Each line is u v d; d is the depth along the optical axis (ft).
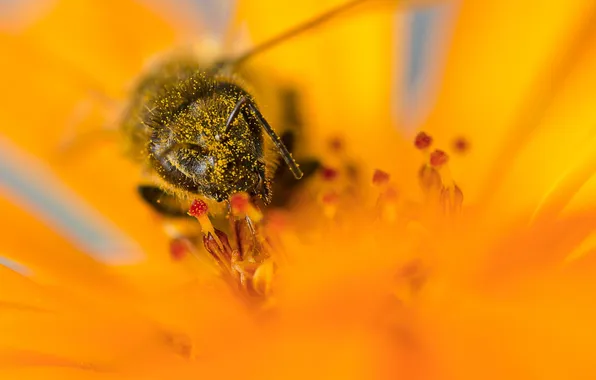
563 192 0.22
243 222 0.21
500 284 0.22
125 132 0.22
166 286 0.23
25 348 0.21
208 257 0.22
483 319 0.21
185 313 0.22
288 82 0.23
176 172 0.20
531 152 0.23
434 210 0.22
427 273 0.22
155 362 0.22
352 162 0.23
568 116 0.23
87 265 0.23
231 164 0.20
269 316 0.22
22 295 0.21
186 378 0.22
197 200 0.21
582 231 0.21
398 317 0.22
